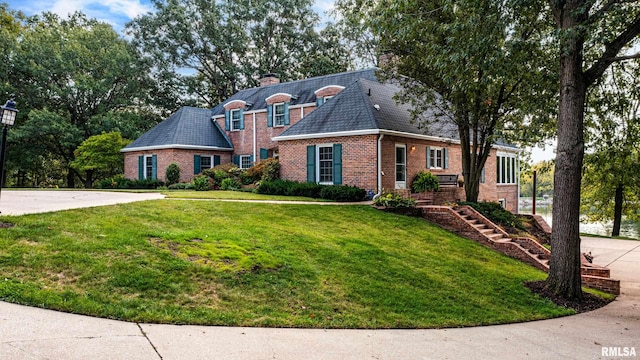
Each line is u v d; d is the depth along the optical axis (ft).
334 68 139.85
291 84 96.73
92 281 21.06
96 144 96.68
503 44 36.94
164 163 88.43
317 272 27.84
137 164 95.09
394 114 68.74
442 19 42.78
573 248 31.81
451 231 49.65
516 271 38.24
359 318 22.49
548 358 19.02
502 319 25.55
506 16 31.96
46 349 14.44
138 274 22.31
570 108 31.48
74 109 119.34
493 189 90.74
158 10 134.10
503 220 55.47
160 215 36.52
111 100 124.98
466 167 60.13
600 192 94.02
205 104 148.87
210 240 29.81
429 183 65.00
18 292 18.90
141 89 130.93
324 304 23.59
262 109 91.35
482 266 37.45
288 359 16.15
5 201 45.55
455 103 54.90
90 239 26.37
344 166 63.72
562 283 31.76
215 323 19.31
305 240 34.50
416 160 69.21
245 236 32.60
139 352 15.12
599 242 70.33
